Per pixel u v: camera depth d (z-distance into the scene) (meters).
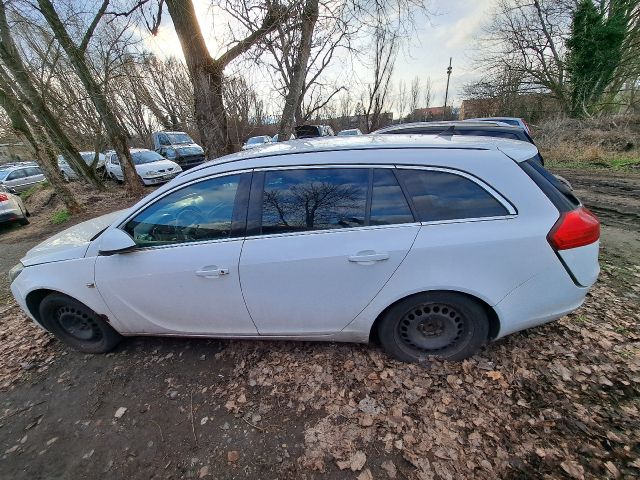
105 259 2.33
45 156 8.34
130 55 9.17
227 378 2.34
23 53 9.47
